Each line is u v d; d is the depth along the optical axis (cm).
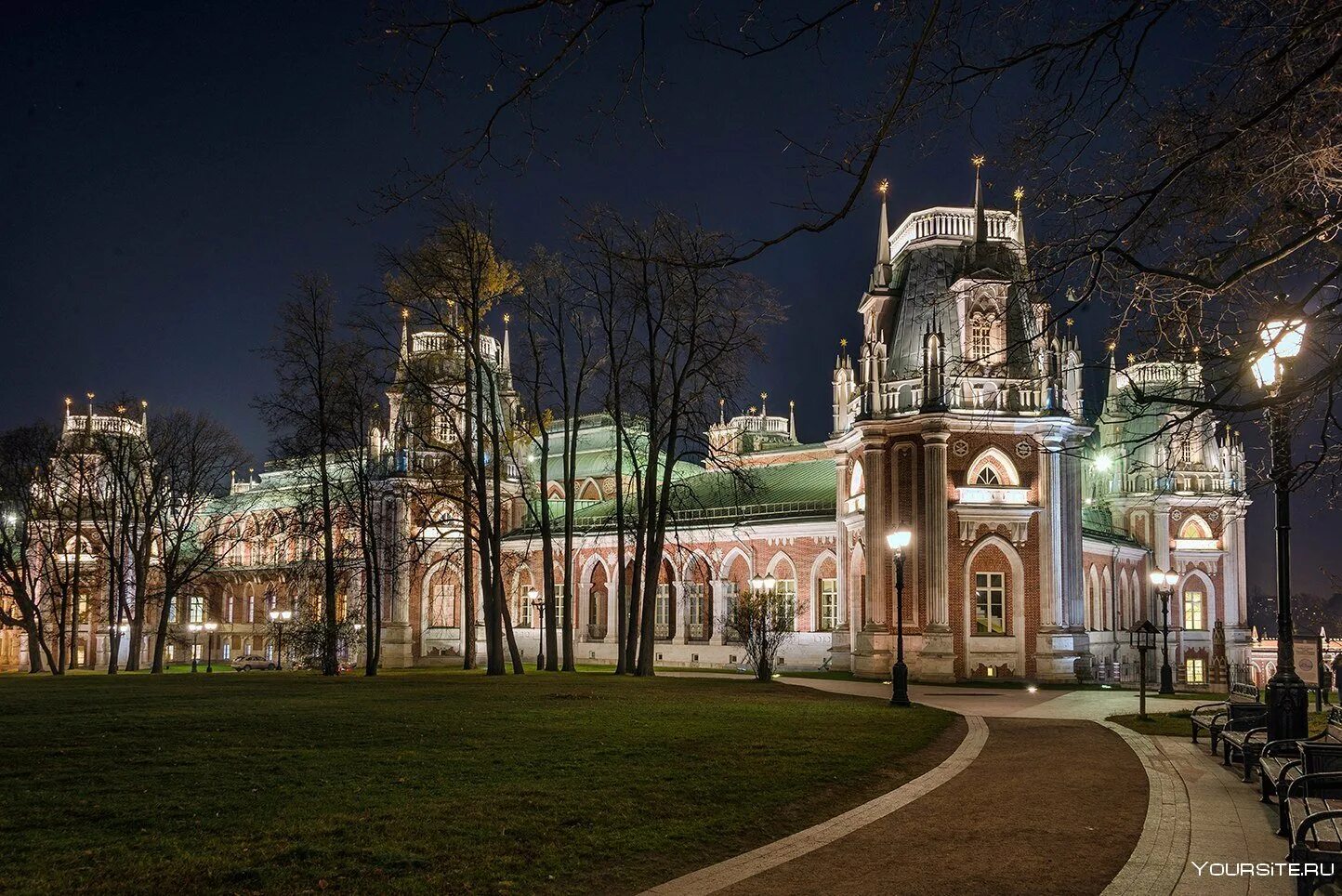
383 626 7238
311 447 5197
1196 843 1289
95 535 8550
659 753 1923
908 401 5609
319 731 2128
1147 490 7781
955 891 1108
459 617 7888
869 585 5534
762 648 4384
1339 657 3359
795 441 9569
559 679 4044
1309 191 1136
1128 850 1270
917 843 1320
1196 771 1836
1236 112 1116
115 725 2170
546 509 5000
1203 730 2475
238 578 9250
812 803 1570
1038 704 3488
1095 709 3212
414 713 2489
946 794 1655
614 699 3036
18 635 9231
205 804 1402
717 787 1627
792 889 1123
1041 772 1852
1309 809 1148
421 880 1106
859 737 2247
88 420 7406
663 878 1167
